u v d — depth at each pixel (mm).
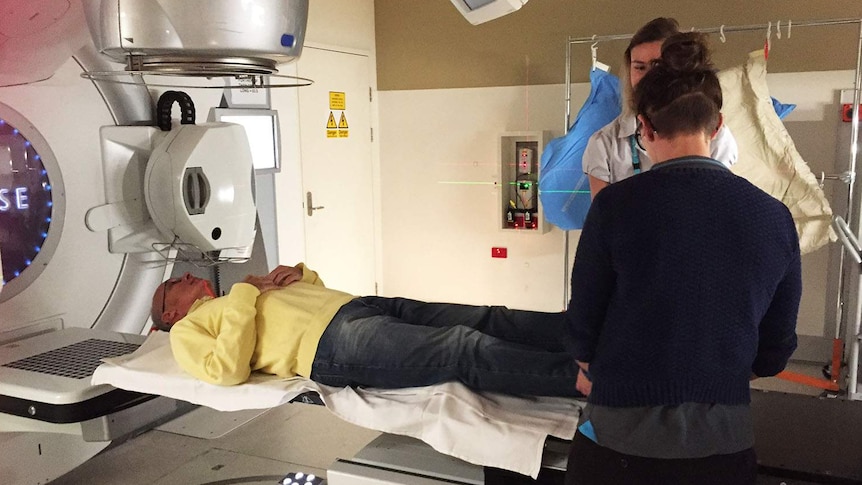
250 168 2896
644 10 4094
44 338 2361
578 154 3580
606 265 1238
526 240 4609
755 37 3865
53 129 2402
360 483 1743
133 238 2701
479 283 4816
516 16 4406
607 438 1271
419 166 4867
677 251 1167
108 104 2605
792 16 3783
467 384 1856
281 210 4012
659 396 1212
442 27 4629
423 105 4777
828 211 3260
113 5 1811
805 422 1748
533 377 1771
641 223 1185
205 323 2096
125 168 2650
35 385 1985
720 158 2045
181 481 2541
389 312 2334
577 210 3664
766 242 1179
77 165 2488
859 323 3092
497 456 1621
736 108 3328
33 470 2346
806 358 3955
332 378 2002
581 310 1288
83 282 2547
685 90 1230
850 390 3152
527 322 2127
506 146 4500
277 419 3090
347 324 2029
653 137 1294
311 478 2338
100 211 2547
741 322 1189
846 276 3799
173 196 2588
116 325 2668
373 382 1961
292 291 2207
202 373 1963
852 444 1615
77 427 2055
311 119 4230
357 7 4625
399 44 4773
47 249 2408
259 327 2092
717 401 1220
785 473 1504
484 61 4551
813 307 3914
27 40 2006
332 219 4500
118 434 2100
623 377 1231
